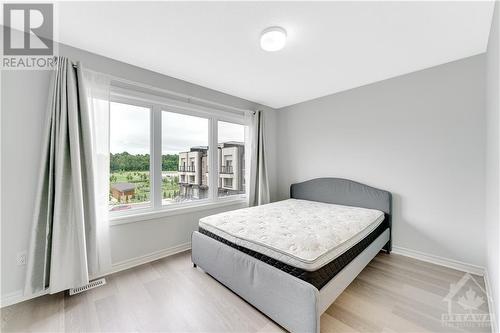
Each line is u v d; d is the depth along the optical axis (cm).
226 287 193
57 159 177
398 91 264
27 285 169
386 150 275
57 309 164
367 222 218
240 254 174
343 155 319
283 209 274
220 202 325
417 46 198
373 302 169
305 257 139
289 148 396
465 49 204
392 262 240
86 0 143
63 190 181
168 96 265
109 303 171
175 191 281
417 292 182
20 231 173
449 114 229
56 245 174
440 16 157
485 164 207
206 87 302
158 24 168
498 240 139
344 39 187
